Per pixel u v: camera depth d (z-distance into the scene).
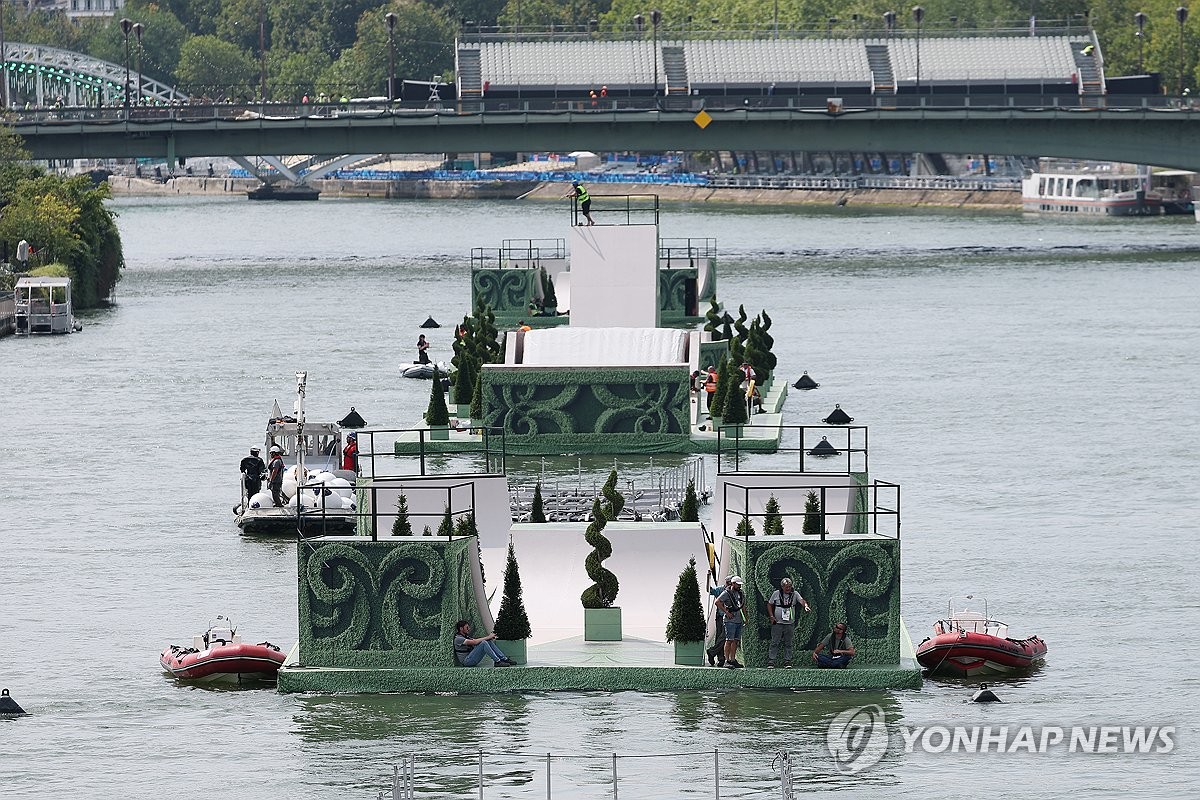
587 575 180.12
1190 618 187.62
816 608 163.88
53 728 157.50
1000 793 142.75
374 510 166.25
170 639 181.88
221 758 149.88
